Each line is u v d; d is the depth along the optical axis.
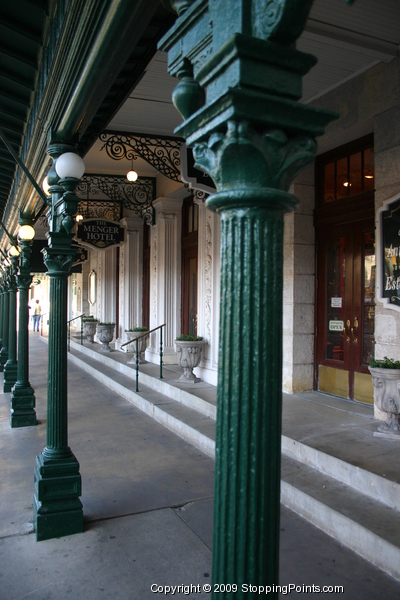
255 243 1.41
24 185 6.59
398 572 2.98
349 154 6.25
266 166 1.39
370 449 4.29
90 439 6.23
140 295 12.80
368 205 5.89
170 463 5.28
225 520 1.42
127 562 3.30
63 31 3.05
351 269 6.22
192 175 6.07
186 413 6.75
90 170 10.00
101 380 10.77
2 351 12.93
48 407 3.92
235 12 1.38
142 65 4.05
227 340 1.43
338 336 6.46
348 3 1.08
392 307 4.90
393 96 4.98
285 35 1.33
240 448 1.40
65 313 4.05
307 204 6.72
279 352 1.43
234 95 1.30
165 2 1.84
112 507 4.16
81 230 11.17
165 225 10.29
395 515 3.42
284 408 5.82
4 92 4.66
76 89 3.25
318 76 5.46
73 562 3.30
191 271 10.05
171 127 7.29
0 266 13.27
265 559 1.40
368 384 5.94
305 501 3.79
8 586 3.03
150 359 10.85
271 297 1.42
